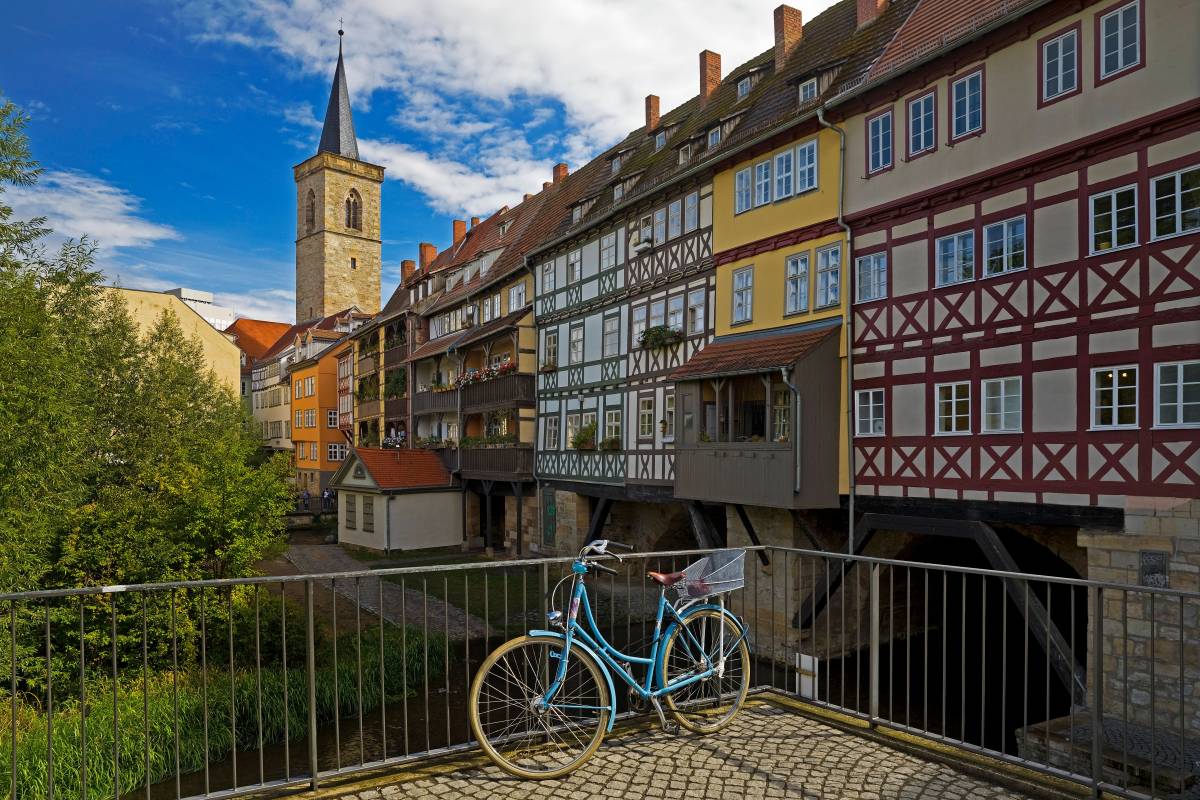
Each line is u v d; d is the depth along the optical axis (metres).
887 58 13.66
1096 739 4.17
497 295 29.03
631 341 20.19
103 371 19.59
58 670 11.09
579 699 4.82
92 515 12.72
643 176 21.20
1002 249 11.38
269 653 12.88
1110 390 10.02
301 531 35.66
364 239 62.94
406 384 36.16
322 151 60.31
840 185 13.84
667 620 5.30
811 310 14.55
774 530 14.87
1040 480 10.75
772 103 17.28
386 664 13.13
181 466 13.35
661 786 4.36
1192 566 9.11
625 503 22.86
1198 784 7.90
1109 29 10.08
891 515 12.86
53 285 15.68
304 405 51.34
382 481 28.62
